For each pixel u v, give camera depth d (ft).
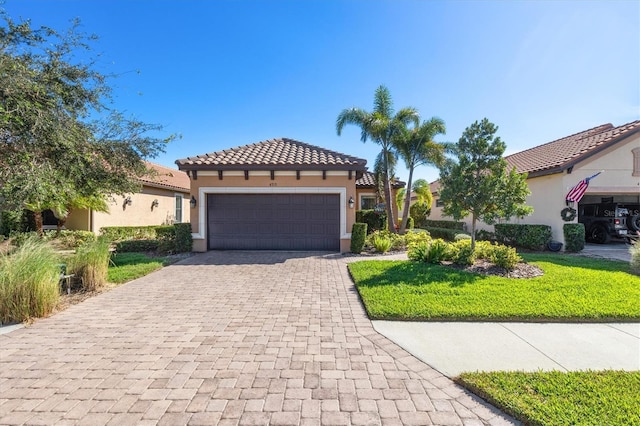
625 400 9.56
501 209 28.50
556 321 16.81
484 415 9.34
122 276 26.68
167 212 69.92
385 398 10.14
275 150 47.55
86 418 9.12
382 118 54.49
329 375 11.53
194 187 41.96
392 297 19.99
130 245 41.60
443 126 55.67
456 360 12.69
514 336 15.02
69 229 50.60
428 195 63.57
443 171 32.55
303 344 14.20
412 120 56.29
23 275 17.63
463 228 64.85
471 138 30.12
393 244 43.98
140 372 11.75
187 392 10.44
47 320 17.35
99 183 30.89
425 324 16.57
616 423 8.55
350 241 41.81
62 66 24.49
